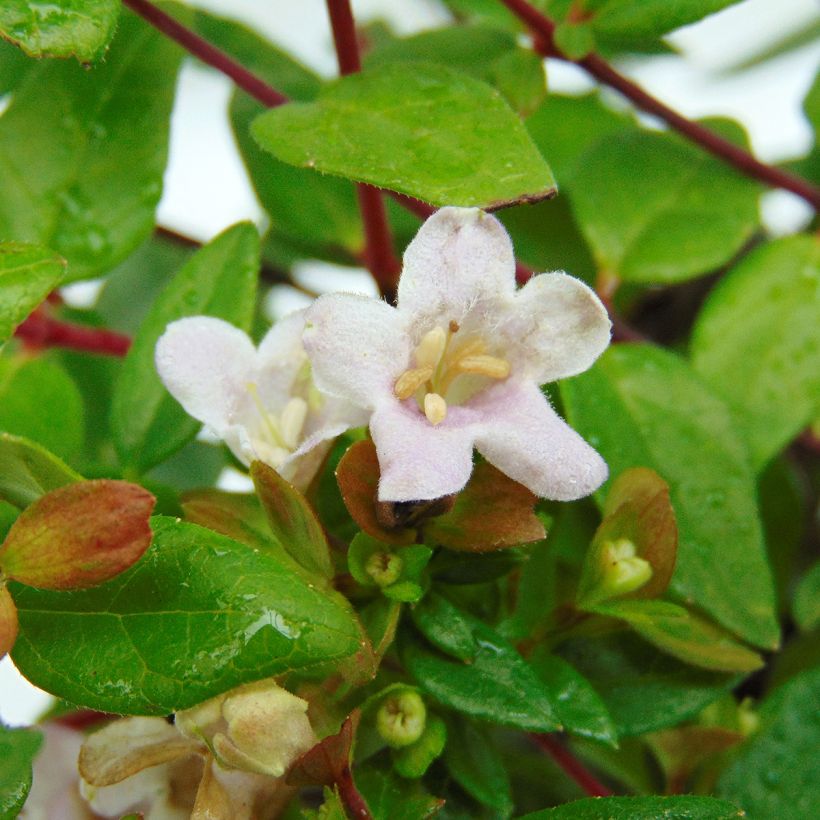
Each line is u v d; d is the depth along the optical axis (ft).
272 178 0.70
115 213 0.64
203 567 0.53
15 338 0.66
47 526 0.52
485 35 0.69
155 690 0.53
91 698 0.53
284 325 0.57
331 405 0.56
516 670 0.55
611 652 0.59
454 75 0.59
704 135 0.68
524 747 0.69
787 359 0.66
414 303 0.55
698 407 0.63
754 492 0.62
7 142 0.64
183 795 0.56
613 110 0.75
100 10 0.55
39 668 0.53
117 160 0.64
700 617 0.61
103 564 0.52
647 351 0.64
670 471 0.62
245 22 0.71
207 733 0.53
